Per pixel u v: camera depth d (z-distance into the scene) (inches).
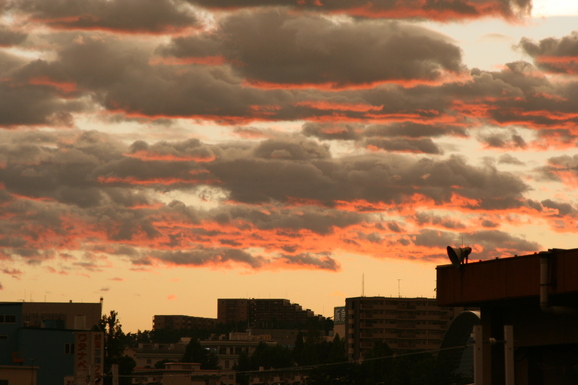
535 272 1934.1
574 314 1915.6
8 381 5354.3
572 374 2073.1
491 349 2183.8
